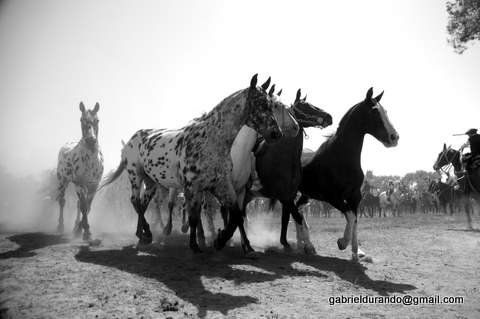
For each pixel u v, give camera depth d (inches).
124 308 158.4
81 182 356.8
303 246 311.4
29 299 166.1
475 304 184.5
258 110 233.9
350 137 283.1
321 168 292.2
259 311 162.1
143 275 207.6
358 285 212.1
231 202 251.6
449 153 549.0
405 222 700.7
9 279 194.4
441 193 933.2
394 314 168.4
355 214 285.9
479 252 325.7
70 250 277.0
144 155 299.6
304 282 211.5
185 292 183.3
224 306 166.1
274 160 285.4
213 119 246.1
